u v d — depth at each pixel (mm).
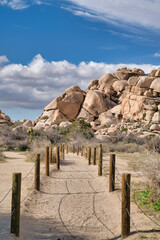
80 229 5375
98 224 5703
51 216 6113
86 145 26031
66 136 35000
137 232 4879
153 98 54938
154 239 4520
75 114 69125
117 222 5812
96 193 8359
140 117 53688
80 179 10570
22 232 4816
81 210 6641
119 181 9539
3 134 31609
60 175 11375
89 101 68750
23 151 24953
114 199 7465
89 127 41094
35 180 8398
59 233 5078
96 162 16156
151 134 36375
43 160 15883
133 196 7242
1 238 4250
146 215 5855
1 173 11125
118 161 15547
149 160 7449
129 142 33906
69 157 20453
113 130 44000
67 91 75125
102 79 77625
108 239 4879
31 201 7145
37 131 35719
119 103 69500
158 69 60625
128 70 81938
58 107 68750
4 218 5340
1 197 7141
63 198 7695
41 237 4773
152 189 6832
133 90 59062
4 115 84125
